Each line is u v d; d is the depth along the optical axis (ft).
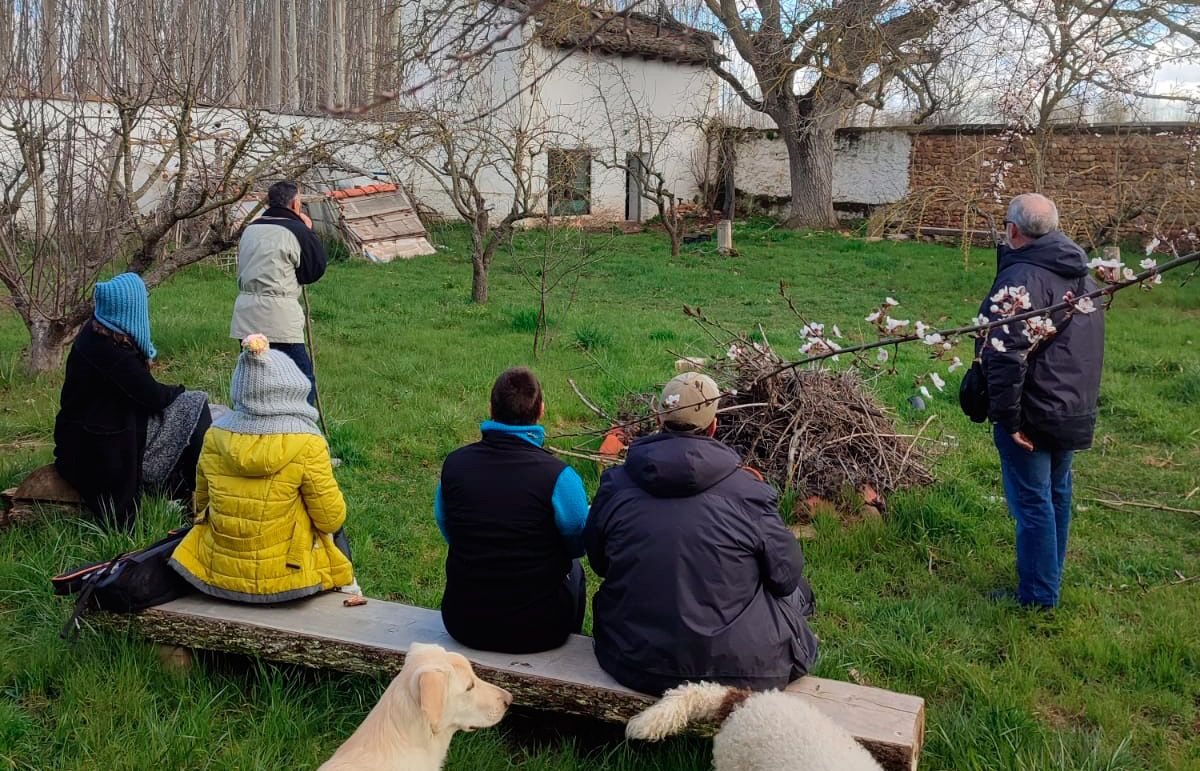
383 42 39.45
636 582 11.49
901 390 31.07
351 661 12.76
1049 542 16.63
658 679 11.29
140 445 18.48
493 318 43.68
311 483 13.61
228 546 13.60
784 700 9.64
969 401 17.24
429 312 45.11
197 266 55.47
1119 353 38.01
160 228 27.35
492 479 12.53
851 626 16.39
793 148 86.07
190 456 19.13
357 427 25.71
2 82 27.73
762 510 11.68
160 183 52.26
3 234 28.32
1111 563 19.38
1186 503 22.68
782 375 22.36
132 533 17.70
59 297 29.01
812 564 18.76
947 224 81.35
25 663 13.61
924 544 19.56
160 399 18.33
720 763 9.52
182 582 14.07
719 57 71.92
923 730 11.57
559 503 12.51
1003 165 55.21
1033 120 51.16
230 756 11.71
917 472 22.47
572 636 13.17
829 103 76.54
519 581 12.42
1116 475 24.77
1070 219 62.18
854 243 75.92
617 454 22.91
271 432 13.52
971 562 19.07
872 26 39.75
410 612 13.87
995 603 17.19
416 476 23.13
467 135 55.88
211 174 30.42
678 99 93.50
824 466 21.34
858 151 88.33
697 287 56.85
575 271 60.90
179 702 12.75
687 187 97.09
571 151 73.15
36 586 15.97
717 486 11.69
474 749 12.01
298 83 55.88
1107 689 14.46
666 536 11.43
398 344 37.37
